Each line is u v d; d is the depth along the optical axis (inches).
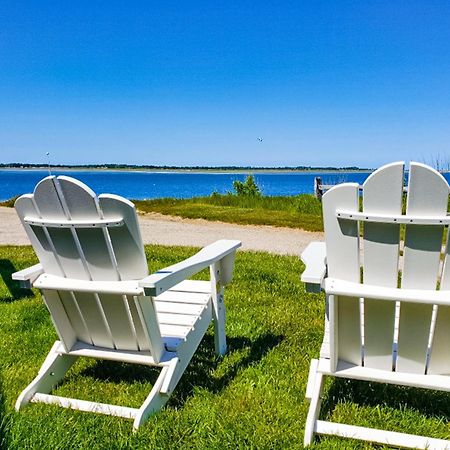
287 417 78.2
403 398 84.9
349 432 70.3
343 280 67.2
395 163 57.3
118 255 73.7
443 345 68.4
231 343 114.6
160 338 81.8
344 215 61.8
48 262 80.9
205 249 95.8
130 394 90.0
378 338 70.9
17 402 81.4
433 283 63.2
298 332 118.6
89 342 90.1
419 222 57.7
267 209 519.5
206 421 76.7
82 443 69.6
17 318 135.4
